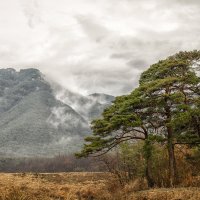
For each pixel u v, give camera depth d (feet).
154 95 78.84
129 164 91.04
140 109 81.25
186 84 77.87
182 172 85.46
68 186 82.28
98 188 81.30
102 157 93.30
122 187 81.97
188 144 88.33
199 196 61.62
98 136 83.05
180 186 76.95
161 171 85.15
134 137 82.74
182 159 91.45
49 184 82.99
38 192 70.64
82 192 78.33
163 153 89.15
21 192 64.49
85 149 81.25
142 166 88.48
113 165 92.99
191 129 82.38
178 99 73.61
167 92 78.38
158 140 79.10
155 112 79.25
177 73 80.69
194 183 76.64
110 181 88.22
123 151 91.15
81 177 110.42
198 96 79.66
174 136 80.33
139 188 80.64
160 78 83.87
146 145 79.97
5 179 80.59
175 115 76.43
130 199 71.15
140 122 76.54
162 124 79.10
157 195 66.90
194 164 88.28
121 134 82.12
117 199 74.43
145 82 86.07
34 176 105.91
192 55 81.71
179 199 63.16
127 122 76.64
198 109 75.61
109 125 77.51
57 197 72.43
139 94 80.69
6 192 63.10
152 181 81.92
